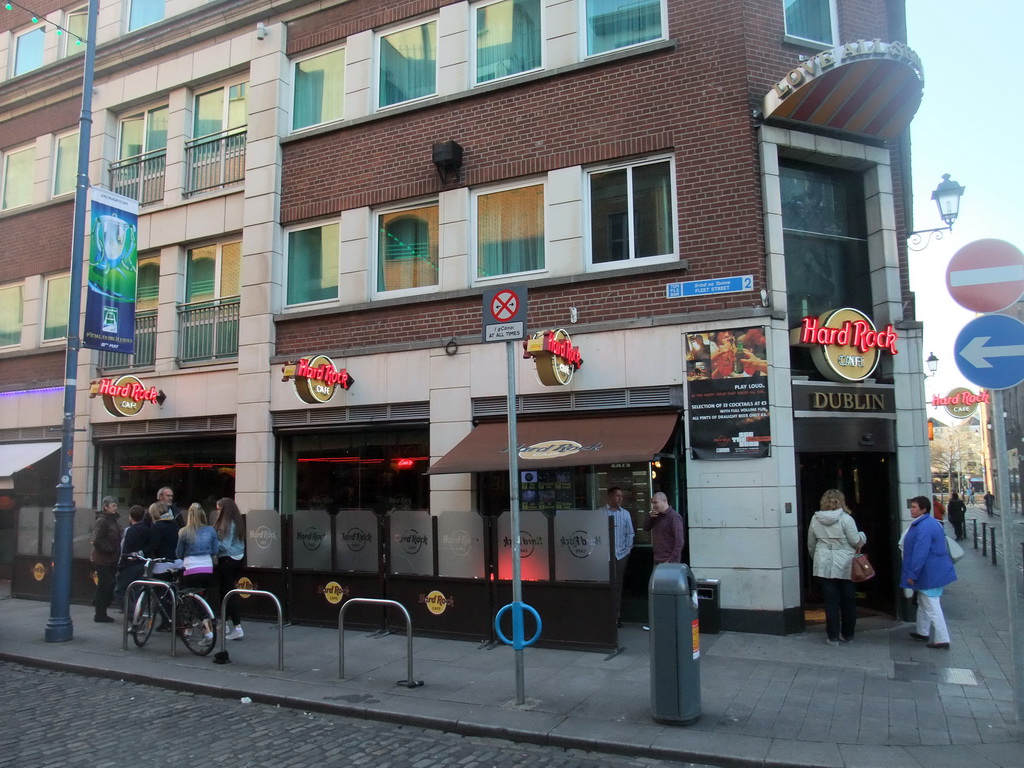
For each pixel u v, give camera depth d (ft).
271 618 34.30
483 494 36.14
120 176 50.55
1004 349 19.11
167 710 22.50
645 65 34.53
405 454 38.81
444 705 21.54
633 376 32.68
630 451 29.19
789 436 30.60
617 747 18.33
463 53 39.11
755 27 33.14
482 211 38.17
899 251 34.94
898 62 30.48
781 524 29.78
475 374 36.14
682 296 32.45
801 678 23.57
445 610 30.19
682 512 32.22
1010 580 19.16
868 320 31.96
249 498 41.04
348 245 40.91
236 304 44.47
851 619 28.12
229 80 46.98
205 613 28.58
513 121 37.24
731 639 28.68
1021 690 18.98
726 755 17.47
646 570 32.73
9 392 52.37
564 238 35.40
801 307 33.73
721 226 32.19
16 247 54.13
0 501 52.19
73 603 40.40
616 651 27.20
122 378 44.01
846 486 34.99
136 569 33.88
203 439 44.80
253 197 43.55
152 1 50.57
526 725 19.69
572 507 34.53
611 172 35.45
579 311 34.40
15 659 28.89
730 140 32.45
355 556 32.53
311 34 43.80
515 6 38.70
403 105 40.01
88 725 21.13
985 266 19.71
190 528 29.63
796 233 34.14
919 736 18.48
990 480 206.59
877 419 32.22
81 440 47.88
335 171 41.91
